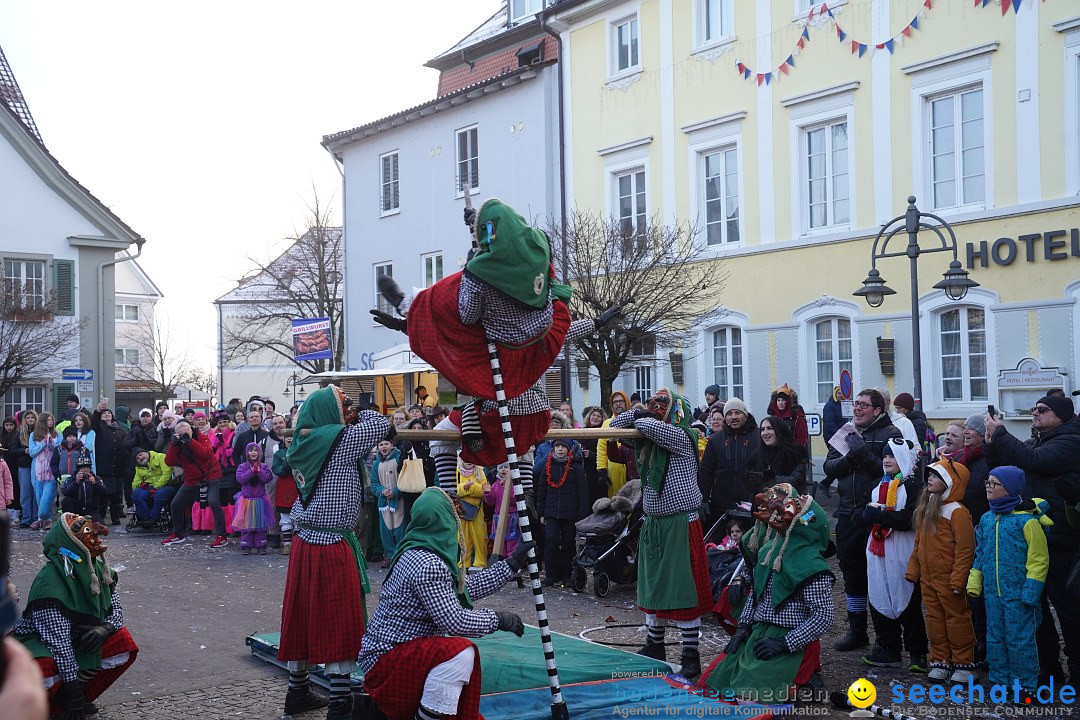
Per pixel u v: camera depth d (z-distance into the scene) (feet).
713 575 27.22
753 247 60.90
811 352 58.54
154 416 70.44
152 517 51.90
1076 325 47.06
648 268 52.03
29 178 86.28
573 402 71.51
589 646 24.79
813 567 20.61
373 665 16.75
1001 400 49.60
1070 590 19.94
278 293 148.15
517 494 17.51
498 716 19.10
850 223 56.49
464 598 17.29
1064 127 47.44
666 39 65.46
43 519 55.21
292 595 20.39
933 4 52.24
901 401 30.48
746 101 61.21
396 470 39.19
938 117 52.90
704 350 64.23
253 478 44.86
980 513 25.13
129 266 181.68
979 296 50.55
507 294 16.55
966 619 22.36
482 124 78.33
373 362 71.31
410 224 85.81
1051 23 47.65
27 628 20.26
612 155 69.00
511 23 85.05
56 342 80.18
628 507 34.24
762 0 60.23
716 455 31.12
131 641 21.84
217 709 21.75
